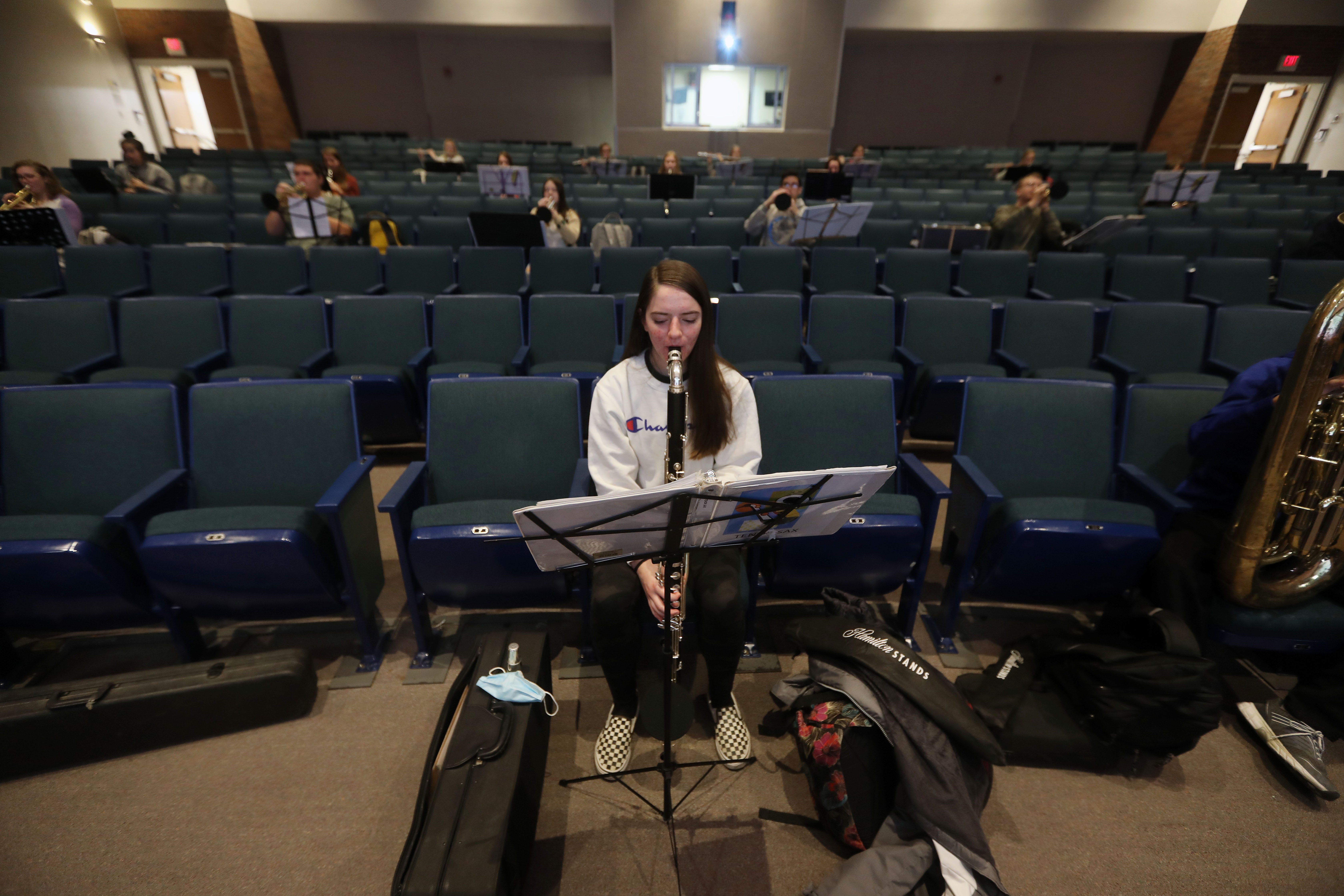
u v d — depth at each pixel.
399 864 1.17
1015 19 11.78
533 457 2.10
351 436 2.11
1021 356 3.40
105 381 2.84
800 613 2.27
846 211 4.70
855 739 1.47
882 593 2.05
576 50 13.33
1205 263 4.18
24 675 1.98
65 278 4.13
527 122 13.90
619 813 1.56
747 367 3.06
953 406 3.10
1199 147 12.19
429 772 1.35
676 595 1.40
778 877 1.42
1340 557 1.66
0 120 8.90
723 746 1.69
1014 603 2.19
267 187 7.61
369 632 1.97
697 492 1.03
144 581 1.86
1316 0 10.87
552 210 5.15
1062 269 4.28
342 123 13.80
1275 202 7.12
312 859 1.45
